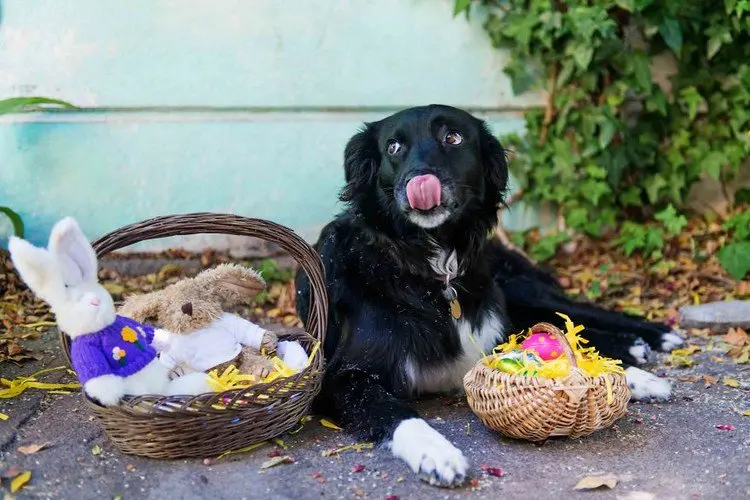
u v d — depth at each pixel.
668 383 2.09
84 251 1.78
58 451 1.87
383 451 1.87
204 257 2.79
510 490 1.74
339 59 2.81
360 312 2.07
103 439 1.91
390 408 1.91
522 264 2.54
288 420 1.87
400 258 2.07
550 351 1.89
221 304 1.96
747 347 2.30
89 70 2.72
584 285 2.74
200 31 2.75
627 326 2.38
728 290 2.69
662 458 1.84
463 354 2.10
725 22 2.82
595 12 2.69
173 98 2.77
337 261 2.15
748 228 2.79
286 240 1.97
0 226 2.75
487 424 1.88
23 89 2.71
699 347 2.35
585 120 2.82
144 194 2.79
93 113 2.75
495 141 2.15
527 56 2.84
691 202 3.00
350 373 2.03
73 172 2.75
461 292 2.11
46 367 2.25
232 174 2.82
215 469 1.81
